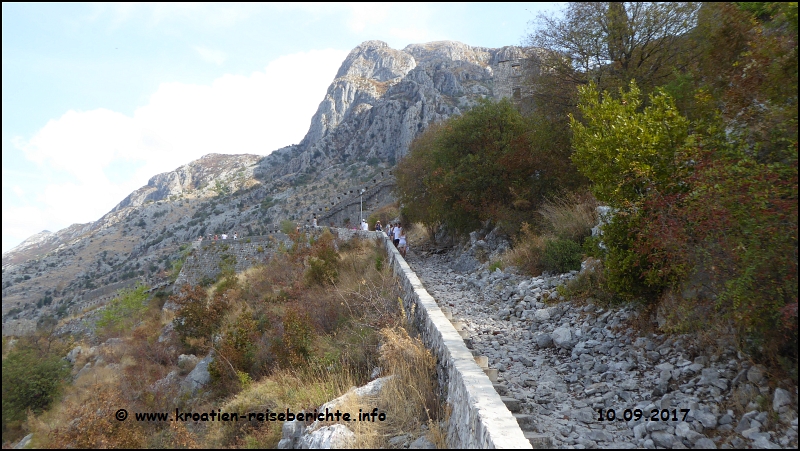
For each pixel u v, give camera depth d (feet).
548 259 42.42
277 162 627.46
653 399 19.97
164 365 47.70
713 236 18.95
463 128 67.77
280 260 88.94
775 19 18.28
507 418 15.24
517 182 59.00
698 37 27.61
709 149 20.45
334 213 188.85
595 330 28.19
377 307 39.47
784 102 17.87
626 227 25.77
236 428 25.76
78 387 29.07
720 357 20.33
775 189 16.53
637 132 23.73
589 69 58.34
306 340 34.63
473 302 40.19
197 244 124.06
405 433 20.52
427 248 84.94
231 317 55.42
